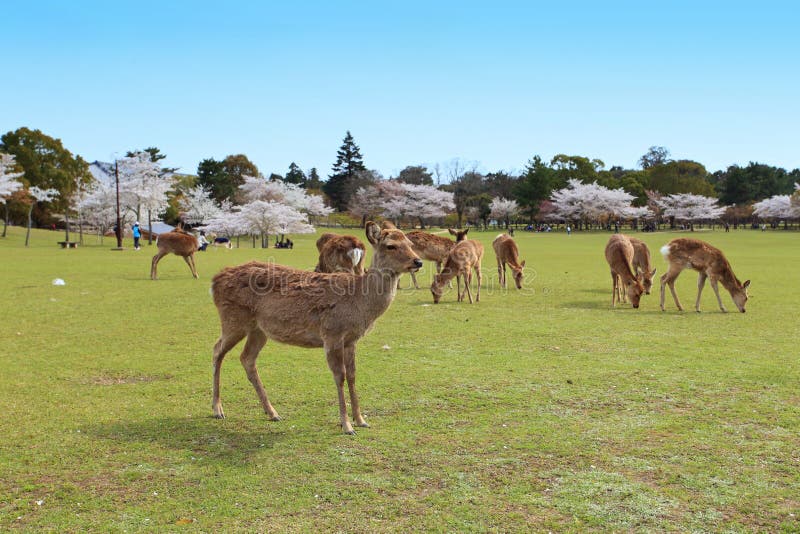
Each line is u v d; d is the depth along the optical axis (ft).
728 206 347.36
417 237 59.06
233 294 21.27
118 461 17.69
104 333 36.91
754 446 18.76
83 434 19.84
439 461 17.72
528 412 22.11
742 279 69.41
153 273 69.62
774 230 276.62
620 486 16.08
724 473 16.87
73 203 184.44
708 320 41.81
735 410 22.15
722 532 13.82
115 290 58.34
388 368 28.50
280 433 20.10
